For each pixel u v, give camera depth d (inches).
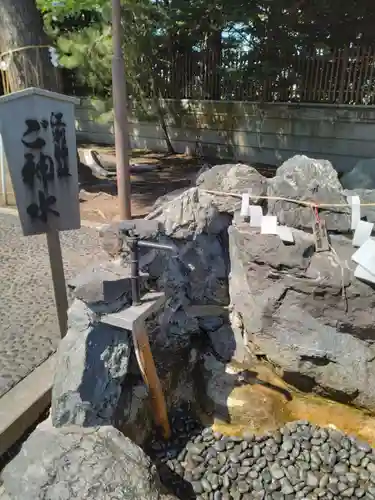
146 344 112.0
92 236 251.0
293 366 136.6
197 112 447.5
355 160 361.1
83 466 91.5
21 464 94.3
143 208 293.7
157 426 124.4
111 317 109.0
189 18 373.1
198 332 153.3
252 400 134.8
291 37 351.3
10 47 281.7
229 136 434.0
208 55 428.1
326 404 137.9
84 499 86.3
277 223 143.6
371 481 114.3
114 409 109.8
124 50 395.5
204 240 155.6
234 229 145.7
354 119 351.3
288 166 149.0
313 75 367.2
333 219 138.8
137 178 372.2
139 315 109.3
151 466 94.9
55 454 94.0
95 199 317.1
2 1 271.6
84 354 108.7
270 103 391.5
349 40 344.5
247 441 124.9
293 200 140.6
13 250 232.2
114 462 92.7
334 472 116.8
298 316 135.5
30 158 119.7
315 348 133.9
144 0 374.9
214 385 139.7
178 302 148.4
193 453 121.7
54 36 397.7
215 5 344.5
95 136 561.9
